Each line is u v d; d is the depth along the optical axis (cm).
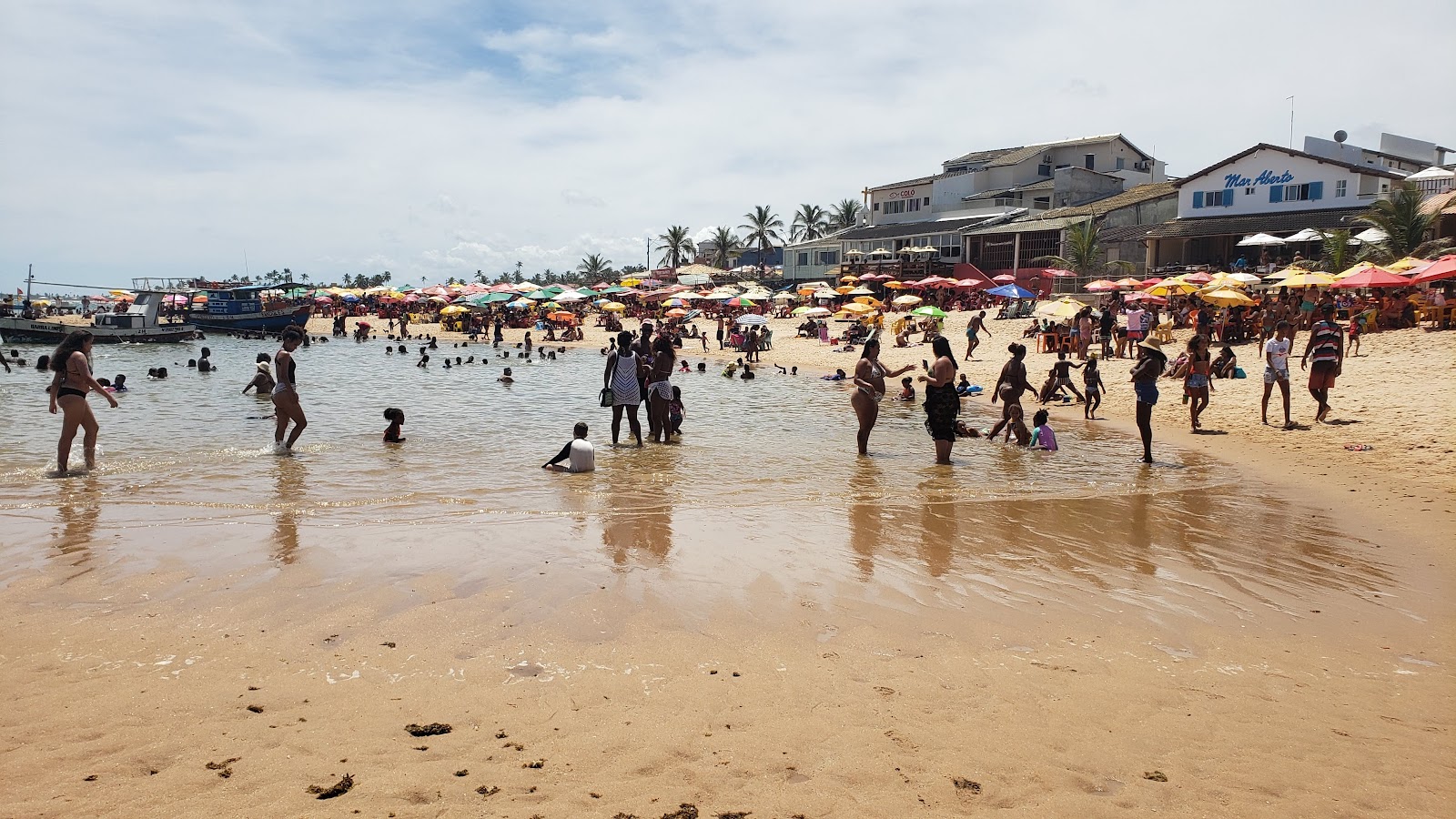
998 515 823
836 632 501
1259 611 564
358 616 507
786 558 652
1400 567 667
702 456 1180
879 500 879
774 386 2502
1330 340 1427
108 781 326
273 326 5038
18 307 5922
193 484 921
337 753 351
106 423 1444
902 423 1619
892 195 6519
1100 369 2414
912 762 355
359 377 2625
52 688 408
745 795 327
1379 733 396
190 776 331
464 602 534
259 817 304
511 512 789
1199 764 361
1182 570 651
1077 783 343
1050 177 5922
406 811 310
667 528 737
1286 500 916
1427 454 1147
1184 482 1020
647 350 1369
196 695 402
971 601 566
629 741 367
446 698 404
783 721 389
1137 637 511
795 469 1080
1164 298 3481
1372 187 3938
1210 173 4406
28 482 920
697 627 502
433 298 6669
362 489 905
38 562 608
